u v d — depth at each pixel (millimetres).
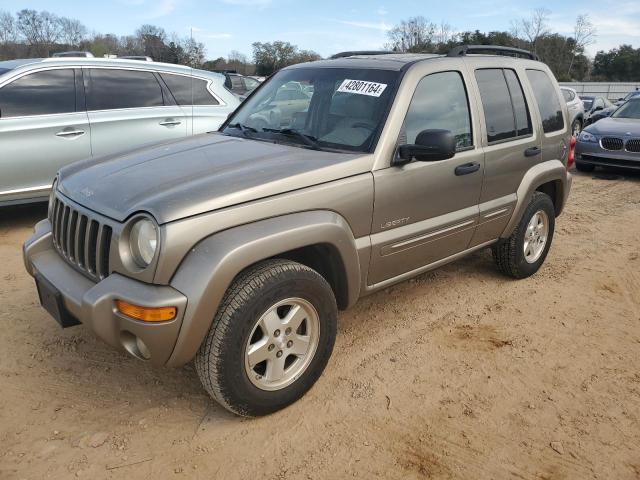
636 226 6848
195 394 3178
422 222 3643
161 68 6734
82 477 2541
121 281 2600
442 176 3668
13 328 3838
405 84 3498
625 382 3424
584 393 3301
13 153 5668
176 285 2508
